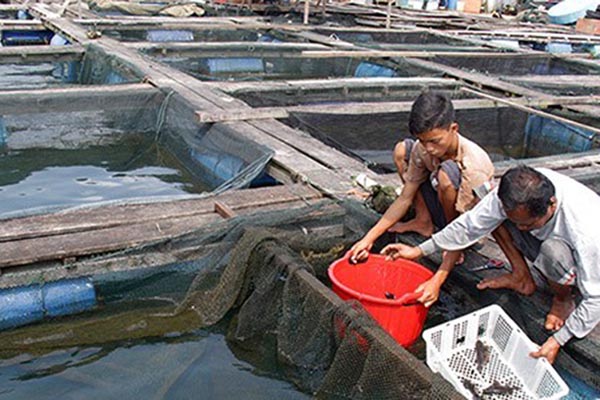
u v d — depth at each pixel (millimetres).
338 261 3895
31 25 13883
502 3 25625
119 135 7668
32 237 4023
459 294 4078
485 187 3715
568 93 10453
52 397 3299
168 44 11484
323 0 18125
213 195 4887
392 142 8289
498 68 12891
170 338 3861
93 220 4297
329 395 3359
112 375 3504
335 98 8938
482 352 3441
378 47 12742
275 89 8469
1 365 3535
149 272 4027
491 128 8961
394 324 3539
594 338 3342
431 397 2754
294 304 3676
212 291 4059
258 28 14711
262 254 3922
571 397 3391
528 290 3723
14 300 3721
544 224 3146
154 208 4578
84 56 10891
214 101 7332
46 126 7277
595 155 6711
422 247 3725
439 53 12078
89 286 3900
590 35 18234
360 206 4598
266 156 5715
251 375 3590
